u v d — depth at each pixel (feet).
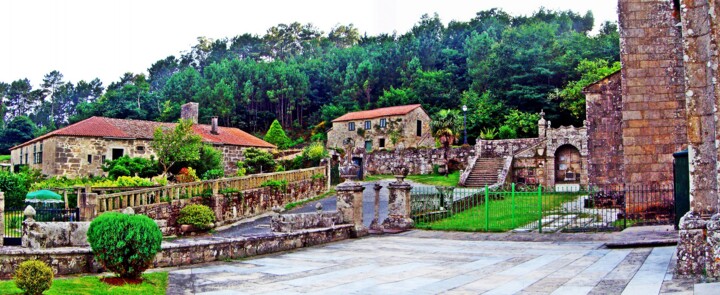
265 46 484.33
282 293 31.65
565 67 226.38
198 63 473.67
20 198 95.30
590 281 32.68
